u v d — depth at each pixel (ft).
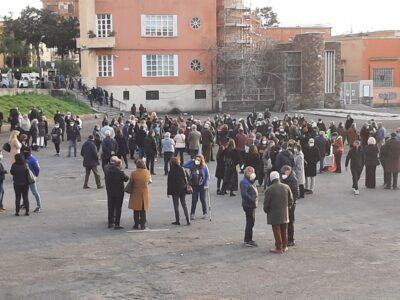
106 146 76.43
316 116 171.12
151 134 82.94
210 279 38.83
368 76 216.95
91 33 181.98
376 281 38.27
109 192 52.65
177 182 54.24
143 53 186.29
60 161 94.68
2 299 35.12
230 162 68.90
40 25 206.90
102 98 176.86
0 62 259.80
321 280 38.52
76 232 51.60
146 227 53.47
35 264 42.19
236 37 196.44
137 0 184.75
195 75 189.78
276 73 192.34
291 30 238.07
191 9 187.83
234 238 49.88
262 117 131.34
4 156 95.50
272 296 35.40
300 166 66.90
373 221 56.44
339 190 73.05
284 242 45.47
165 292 36.29
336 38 244.22
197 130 97.45
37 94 156.56
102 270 40.83
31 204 63.46
